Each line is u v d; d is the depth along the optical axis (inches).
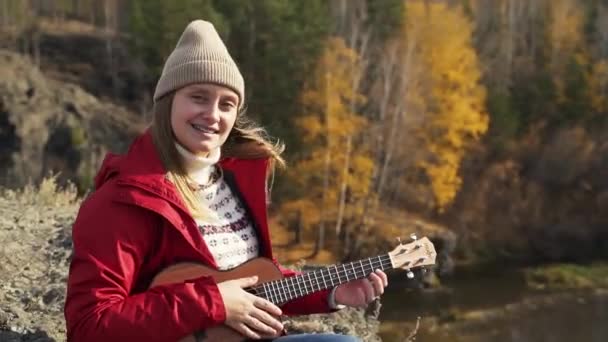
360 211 1093.8
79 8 1724.9
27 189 345.4
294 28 1149.7
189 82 111.3
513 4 1478.8
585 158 1306.6
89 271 101.6
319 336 110.7
